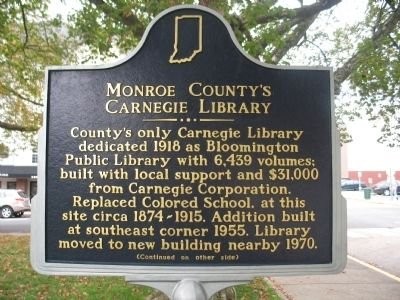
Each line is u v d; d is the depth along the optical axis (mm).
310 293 9180
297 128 4188
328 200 4109
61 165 4141
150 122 4188
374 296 8930
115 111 4199
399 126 12484
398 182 47250
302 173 4133
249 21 7352
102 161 4137
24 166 38031
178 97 4215
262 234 4055
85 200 4090
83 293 8797
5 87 12969
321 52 10203
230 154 4148
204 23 4258
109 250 4039
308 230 4074
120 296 8555
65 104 4203
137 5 7777
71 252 4043
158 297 5887
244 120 4191
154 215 4066
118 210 4078
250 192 4102
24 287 9219
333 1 8047
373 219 24047
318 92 4211
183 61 4230
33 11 10773
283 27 8227
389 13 8789
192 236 4043
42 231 4031
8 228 21109
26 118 15688
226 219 4059
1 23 9086
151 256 4027
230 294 5906
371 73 9000
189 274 3953
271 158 4148
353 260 12898
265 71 4227
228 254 4035
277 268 3980
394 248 15031
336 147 4152
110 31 8438
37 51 11508
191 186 4102
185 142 4164
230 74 4223
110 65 4211
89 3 8422
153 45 4246
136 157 4145
